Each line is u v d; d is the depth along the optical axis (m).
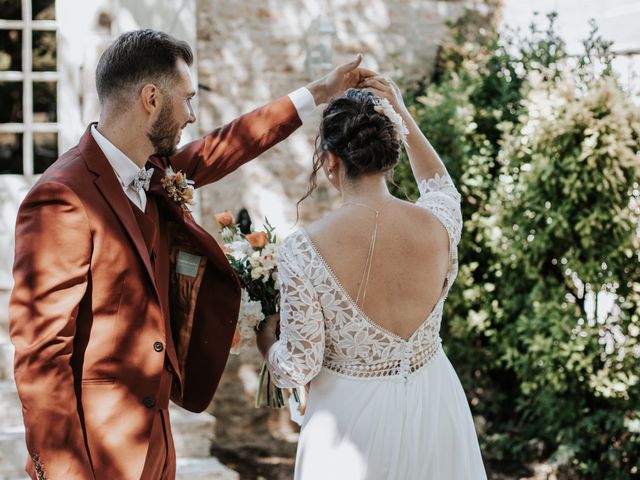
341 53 5.93
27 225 2.25
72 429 2.20
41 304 2.20
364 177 2.44
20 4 5.35
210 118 5.65
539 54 5.76
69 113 5.36
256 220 5.79
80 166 2.36
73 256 2.24
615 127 4.77
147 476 2.43
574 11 6.24
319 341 2.38
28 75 5.35
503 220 5.31
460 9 6.16
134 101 2.43
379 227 2.39
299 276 2.35
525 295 5.39
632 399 4.97
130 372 2.34
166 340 2.52
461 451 2.52
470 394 5.88
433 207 2.56
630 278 5.04
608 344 5.09
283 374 2.39
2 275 5.18
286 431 5.85
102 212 2.33
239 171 5.74
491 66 5.86
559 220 4.94
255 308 2.76
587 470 5.03
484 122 5.74
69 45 5.32
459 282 5.50
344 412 2.42
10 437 4.32
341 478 2.40
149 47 2.43
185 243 2.65
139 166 2.50
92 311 2.31
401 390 2.43
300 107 3.01
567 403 5.09
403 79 6.02
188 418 4.66
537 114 5.00
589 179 4.90
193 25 5.32
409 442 2.42
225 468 4.41
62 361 2.20
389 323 2.40
